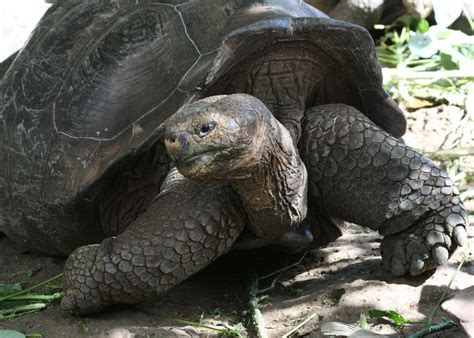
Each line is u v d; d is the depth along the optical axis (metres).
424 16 7.20
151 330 3.07
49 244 3.89
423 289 3.22
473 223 4.04
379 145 3.39
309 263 3.75
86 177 3.33
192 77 3.25
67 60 3.78
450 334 2.83
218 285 3.58
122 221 3.53
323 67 3.58
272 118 2.98
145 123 3.26
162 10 3.62
